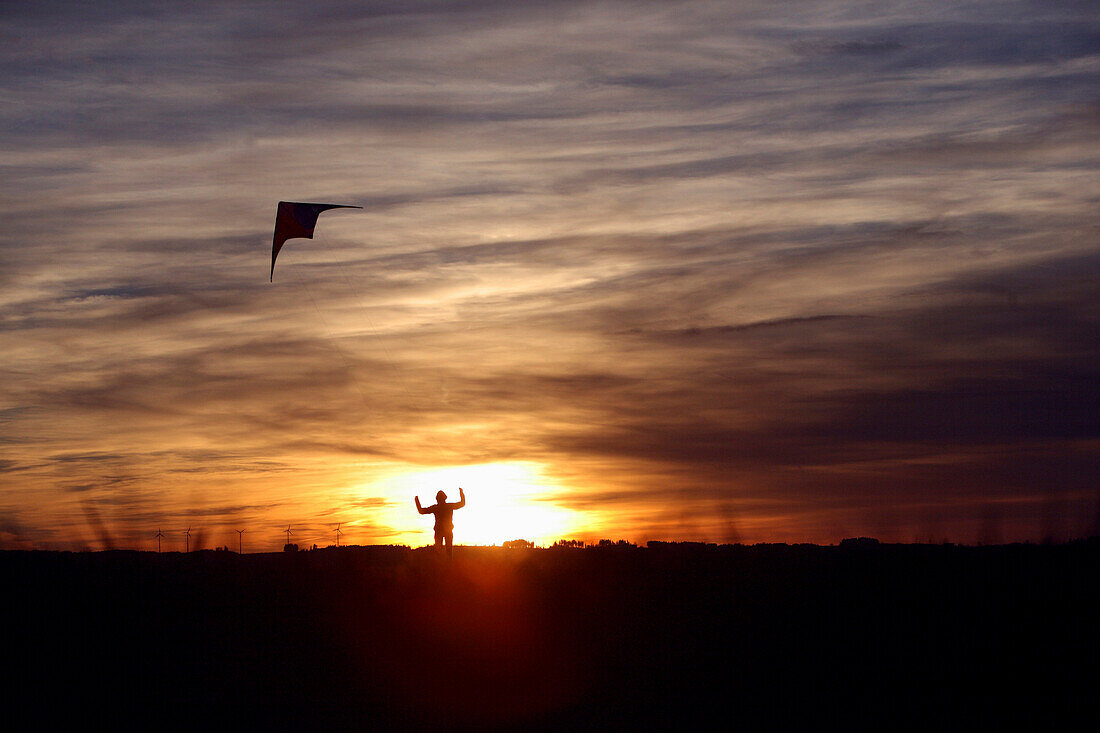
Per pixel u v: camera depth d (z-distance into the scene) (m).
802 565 24.28
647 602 20.78
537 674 16.50
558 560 27.36
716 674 16.17
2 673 15.59
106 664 16.28
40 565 22.19
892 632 17.66
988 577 20.94
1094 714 13.98
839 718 14.27
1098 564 21.28
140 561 24.58
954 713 14.24
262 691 15.59
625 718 14.65
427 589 22.16
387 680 16.28
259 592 21.39
